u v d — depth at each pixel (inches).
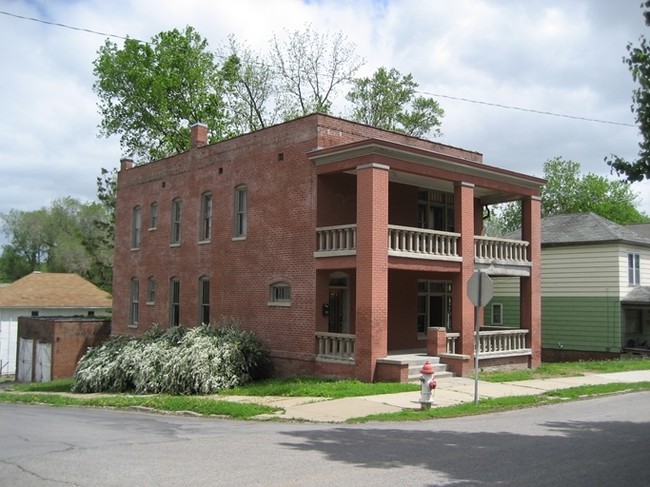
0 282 3275.1
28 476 328.8
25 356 1477.6
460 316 857.5
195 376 815.7
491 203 1075.9
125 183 1320.1
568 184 2420.0
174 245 1135.0
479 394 672.4
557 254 1270.9
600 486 312.0
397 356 817.5
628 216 2354.8
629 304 1189.1
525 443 422.6
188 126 1625.2
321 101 1737.2
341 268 804.6
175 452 392.8
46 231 3193.9
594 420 524.7
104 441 439.5
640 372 895.7
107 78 1622.8
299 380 798.5
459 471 341.7
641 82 399.2
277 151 911.7
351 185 878.4
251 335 908.0
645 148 402.9
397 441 431.2
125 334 1240.8
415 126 1838.1
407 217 994.1
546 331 1279.5
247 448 406.3
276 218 904.3
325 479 322.7
